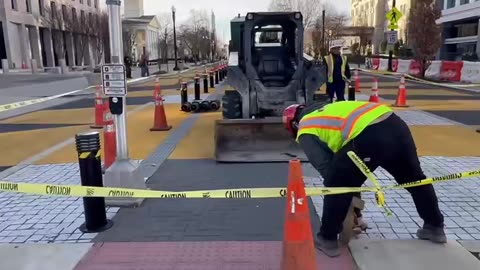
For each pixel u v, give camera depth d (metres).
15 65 51.94
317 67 8.52
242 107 8.45
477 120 10.10
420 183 3.54
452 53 38.16
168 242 3.94
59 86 23.62
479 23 32.81
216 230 4.18
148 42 87.69
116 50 4.64
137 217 4.53
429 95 15.77
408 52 39.72
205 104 12.23
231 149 6.59
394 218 4.39
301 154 6.50
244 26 8.52
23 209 4.84
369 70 35.38
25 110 13.66
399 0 59.25
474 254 3.58
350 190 3.38
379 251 3.61
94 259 3.64
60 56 58.84
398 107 12.38
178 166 6.46
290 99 8.33
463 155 6.88
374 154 3.37
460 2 35.47
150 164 6.55
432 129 9.02
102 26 53.94
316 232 4.04
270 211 4.62
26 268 3.50
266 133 6.55
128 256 3.68
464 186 5.33
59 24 56.09
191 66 59.88
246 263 3.52
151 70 43.34
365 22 74.56
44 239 4.06
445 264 3.40
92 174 4.12
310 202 4.81
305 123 3.65
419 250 3.62
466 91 17.17
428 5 24.25
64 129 10.01
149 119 10.96
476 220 4.33
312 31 57.03
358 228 3.92
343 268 3.40
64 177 6.12
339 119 3.47
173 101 15.03
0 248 3.83
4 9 50.25
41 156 7.41
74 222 4.45
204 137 8.58
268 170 6.12
